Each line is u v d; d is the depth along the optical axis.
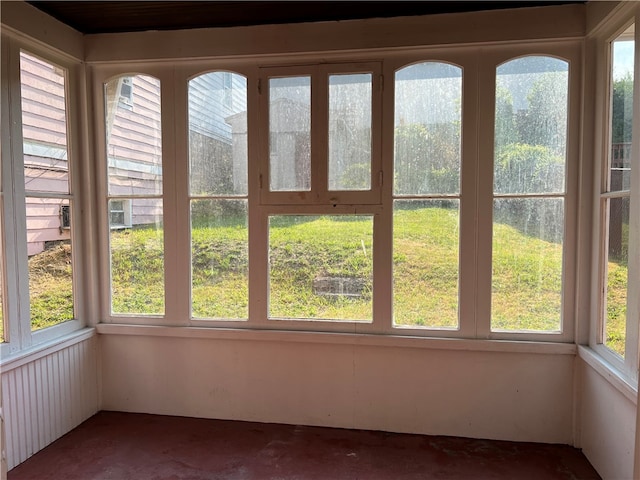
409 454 2.31
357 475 2.13
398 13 2.38
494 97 2.37
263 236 2.60
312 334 2.55
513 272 2.41
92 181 2.71
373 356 2.54
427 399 2.51
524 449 2.36
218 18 2.45
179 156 2.65
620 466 1.91
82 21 2.49
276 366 2.64
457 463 2.23
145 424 2.64
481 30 2.32
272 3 2.27
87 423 2.65
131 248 2.74
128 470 2.17
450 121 2.43
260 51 2.51
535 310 2.41
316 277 2.58
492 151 2.38
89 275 2.72
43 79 2.41
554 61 2.32
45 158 2.42
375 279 2.51
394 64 2.44
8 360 2.10
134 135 2.69
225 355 2.68
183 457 2.29
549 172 2.36
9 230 2.17
